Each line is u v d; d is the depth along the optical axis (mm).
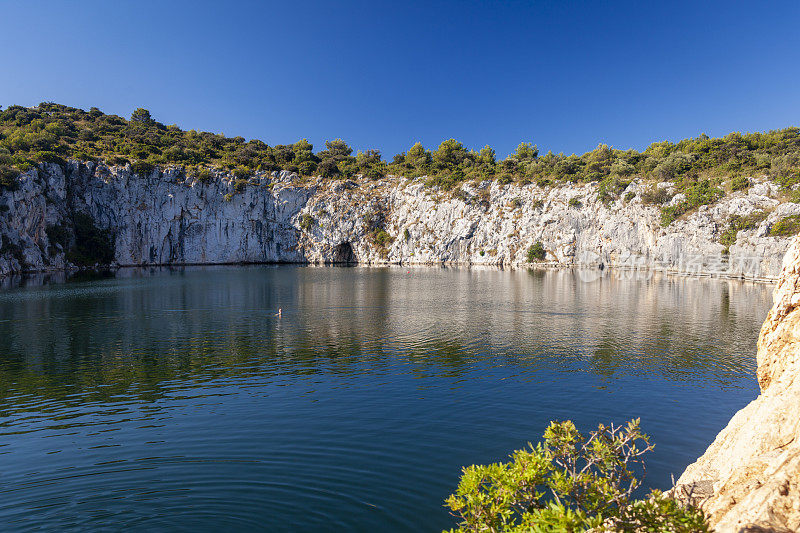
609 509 9070
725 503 7543
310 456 17828
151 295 75062
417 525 13195
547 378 29281
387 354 35781
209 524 12945
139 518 13242
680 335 43438
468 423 21609
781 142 151875
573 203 167125
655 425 21703
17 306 61750
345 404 24203
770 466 7586
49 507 13852
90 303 65000
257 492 14930
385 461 17469
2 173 123375
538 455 9969
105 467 16734
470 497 9422
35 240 137000
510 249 179625
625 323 50031
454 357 34812
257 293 78938
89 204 164125
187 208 184750
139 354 35656
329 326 47969
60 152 164250
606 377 29562
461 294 78312
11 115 196375
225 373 30406
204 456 17766
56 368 31609
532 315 55594
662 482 16125
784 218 109312
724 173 141125
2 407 23859
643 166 163750
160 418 22156
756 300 69812
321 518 13430
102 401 24766
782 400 8961
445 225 194750
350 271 145250
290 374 30156
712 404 24672
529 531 7977
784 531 5844
